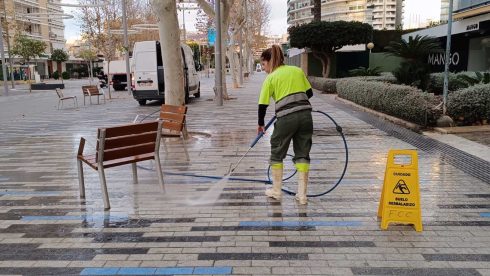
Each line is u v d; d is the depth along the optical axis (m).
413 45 15.35
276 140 5.13
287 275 3.51
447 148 8.17
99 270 3.66
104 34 34.56
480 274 3.50
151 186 6.06
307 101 5.06
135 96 18.80
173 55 9.70
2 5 44.72
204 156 7.93
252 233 4.35
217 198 5.41
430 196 5.41
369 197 5.41
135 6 48.12
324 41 25.22
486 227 4.44
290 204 5.18
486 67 20.28
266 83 5.02
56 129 12.14
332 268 3.62
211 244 4.11
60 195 5.75
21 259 3.90
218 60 17.47
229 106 17.36
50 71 74.25
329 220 4.67
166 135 7.93
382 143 8.88
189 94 19.77
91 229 4.55
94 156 5.73
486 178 6.18
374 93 13.51
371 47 26.69
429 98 10.60
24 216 4.99
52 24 74.75
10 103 22.75
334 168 6.84
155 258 3.85
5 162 7.87
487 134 9.46
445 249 3.95
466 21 18.72
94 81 58.69
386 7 82.12
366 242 4.11
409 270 3.57
